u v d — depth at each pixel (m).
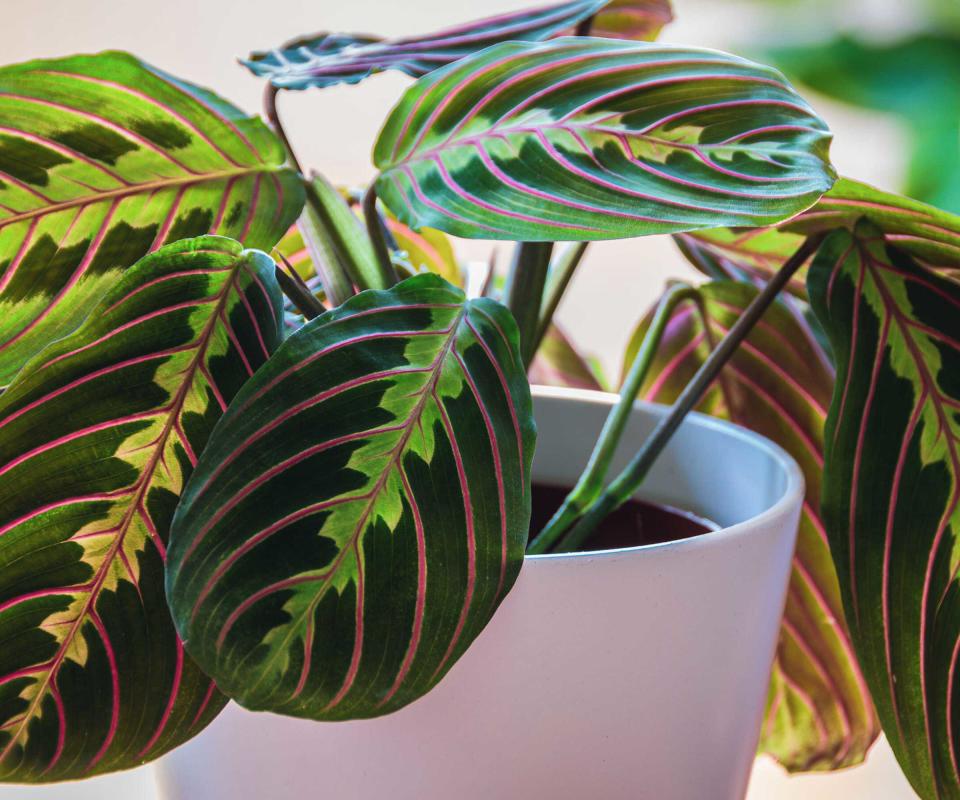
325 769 0.38
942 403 0.41
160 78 0.37
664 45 0.38
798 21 1.00
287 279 0.40
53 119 0.37
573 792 0.39
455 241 0.84
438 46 0.43
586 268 1.25
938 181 1.03
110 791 0.55
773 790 0.58
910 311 0.42
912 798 0.58
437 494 0.35
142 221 0.38
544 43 0.38
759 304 0.45
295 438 0.34
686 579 0.38
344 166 1.13
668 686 0.39
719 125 0.36
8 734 0.35
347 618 0.34
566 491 0.51
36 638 0.35
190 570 0.33
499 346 0.37
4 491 0.35
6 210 0.37
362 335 0.36
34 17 1.05
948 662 0.40
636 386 0.46
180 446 0.36
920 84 1.00
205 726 0.36
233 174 0.39
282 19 1.11
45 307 0.37
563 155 0.36
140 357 0.35
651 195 0.34
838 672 0.52
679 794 0.40
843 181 0.41
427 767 0.38
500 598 0.35
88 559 0.35
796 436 0.53
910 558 0.40
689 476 0.49
